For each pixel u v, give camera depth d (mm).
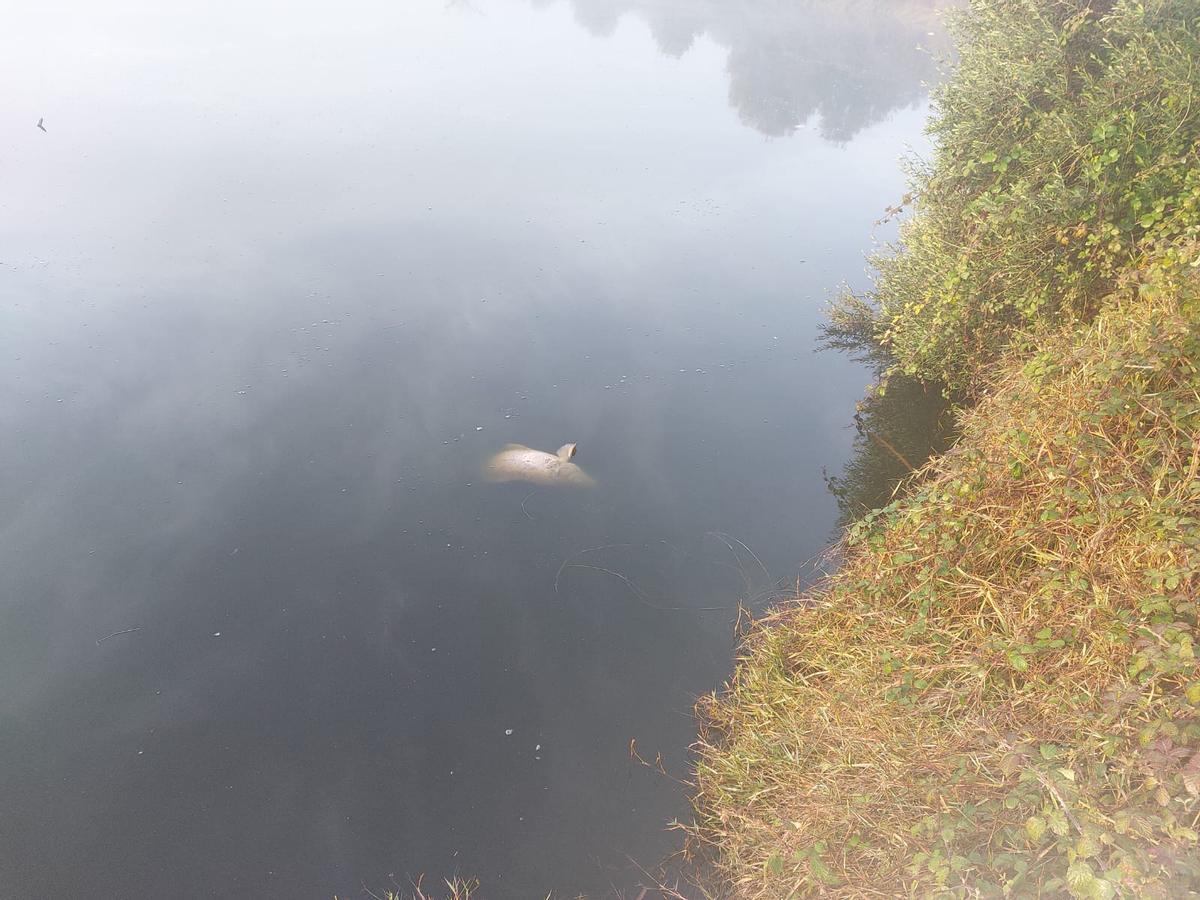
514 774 4320
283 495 6344
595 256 10750
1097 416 4227
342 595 5449
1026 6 6445
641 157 14461
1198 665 2953
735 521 6254
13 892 3689
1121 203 5656
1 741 4395
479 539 5988
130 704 4648
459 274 10055
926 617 4309
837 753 3789
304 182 12492
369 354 8320
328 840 3982
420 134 14836
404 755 4422
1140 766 2779
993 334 6938
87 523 5957
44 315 8688
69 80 16844
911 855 3047
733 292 10023
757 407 7832
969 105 6727
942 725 3666
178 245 10391
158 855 3889
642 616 5352
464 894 3730
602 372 8266
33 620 5141
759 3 32906
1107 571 3750
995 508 4480
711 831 3988
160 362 8016
